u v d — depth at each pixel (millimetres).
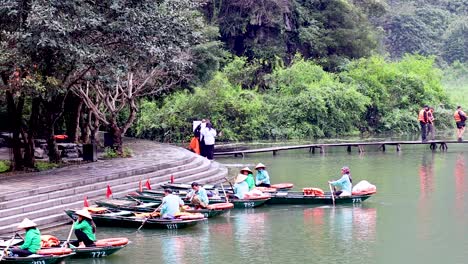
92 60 24781
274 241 20094
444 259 18344
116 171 26703
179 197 22859
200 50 42562
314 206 25172
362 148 45594
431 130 47125
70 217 21062
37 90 24422
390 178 31594
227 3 59250
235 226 21984
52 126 28984
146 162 30188
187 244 19672
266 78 57531
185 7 29031
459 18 91938
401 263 17812
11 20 24750
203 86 48438
